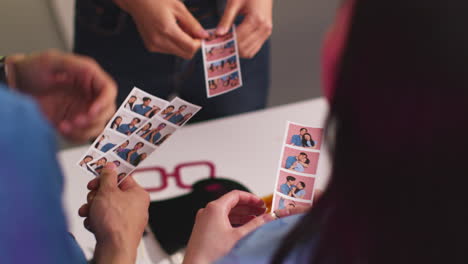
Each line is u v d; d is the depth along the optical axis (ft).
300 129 3.99
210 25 5.68
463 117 1.31
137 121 4.21
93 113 2.73
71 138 2.76
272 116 5.22
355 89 1.44
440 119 1.33
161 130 4.17
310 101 5.40
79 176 4.58
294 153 3.86
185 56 5.09
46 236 1.38
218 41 5.04
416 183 1.44
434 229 1.48
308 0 11.55
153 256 3.89
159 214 4.18
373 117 1.42
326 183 1.75
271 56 10.59
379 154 1.46
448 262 1.52
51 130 1.43
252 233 2.31
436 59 1.27
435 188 1.42
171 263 3.85
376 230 1.58
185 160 4.73
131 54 5.76
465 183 1.39
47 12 11.15
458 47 1.24
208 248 2.89
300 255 1.96
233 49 5.03
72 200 4.34
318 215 1.79
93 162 3.92
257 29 5.25
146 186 4.47
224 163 4.69
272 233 2.28
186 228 4.05
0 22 10.99
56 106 3.14
